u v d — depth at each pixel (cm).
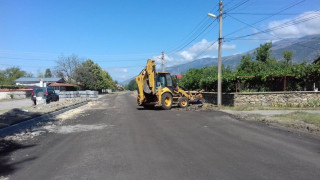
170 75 2016
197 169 535
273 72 2028
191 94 2120
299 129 998
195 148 709
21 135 931
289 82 2042
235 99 1914
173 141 800
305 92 1941
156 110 1859
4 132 977
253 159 602
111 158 623
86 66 7138
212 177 489
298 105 1844
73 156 648
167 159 608
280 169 532
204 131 970
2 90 4353
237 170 527
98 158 625
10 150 721
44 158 636
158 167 551
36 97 2378
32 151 707
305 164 564
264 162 579
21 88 5125
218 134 909
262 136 869
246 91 2016
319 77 2009
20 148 743
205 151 677
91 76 6981
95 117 1463
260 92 1933
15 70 9731
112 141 811
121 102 3022
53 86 5991
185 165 562
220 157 621
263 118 1262
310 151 672
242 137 855
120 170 535
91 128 1071
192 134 912
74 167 561
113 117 1448
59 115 1582
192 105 2108
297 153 654
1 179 498
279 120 1189
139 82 2053
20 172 536
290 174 503
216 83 2323
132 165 567
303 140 805
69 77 7262
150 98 1994
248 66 3947
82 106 2378
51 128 1086
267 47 4262
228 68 3803
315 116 1237
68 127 1109
